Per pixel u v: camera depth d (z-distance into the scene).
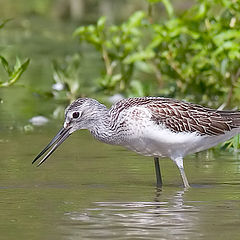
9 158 13.27
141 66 20.42
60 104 18.94
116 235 8.77
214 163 13.02
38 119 17.00
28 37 29.61
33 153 13.69
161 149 11.68
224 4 16.95
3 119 17.02
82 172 12.24
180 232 8.89
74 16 34.34
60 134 12.14
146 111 11.55
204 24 18.27
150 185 11.45
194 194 10.86
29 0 37.84
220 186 11.35
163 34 17.59
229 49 16.97
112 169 12.52
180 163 11.71
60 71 19.64
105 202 10.36
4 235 8.79
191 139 11.70
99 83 19.88
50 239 8.62
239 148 13.96
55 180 11.70
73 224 9.23
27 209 9.97
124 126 11.66
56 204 10.24
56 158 13.35
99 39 19.31
